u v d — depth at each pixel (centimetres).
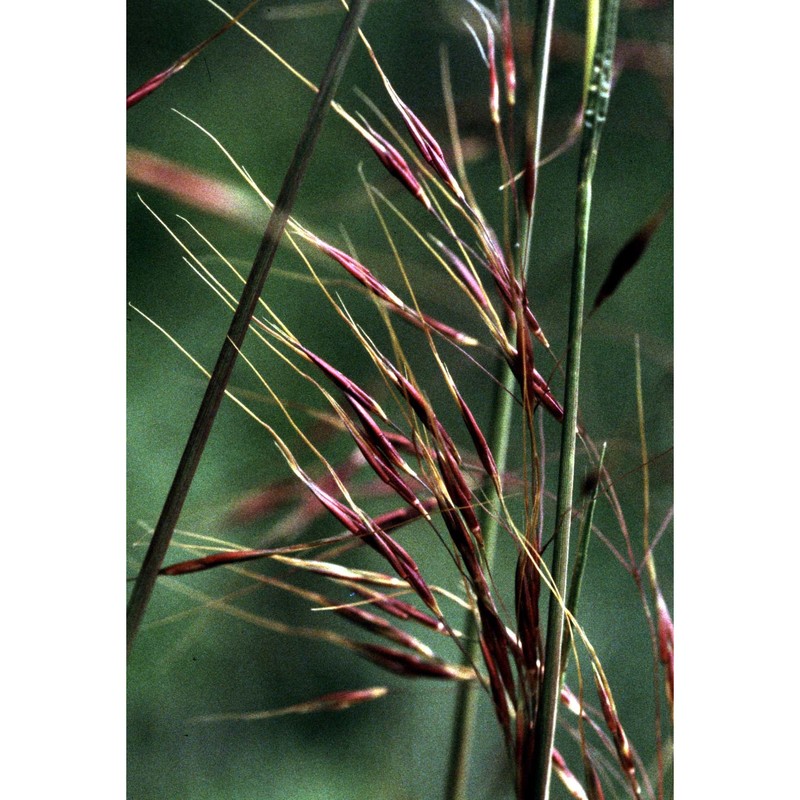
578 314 20
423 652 22
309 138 20
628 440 23
